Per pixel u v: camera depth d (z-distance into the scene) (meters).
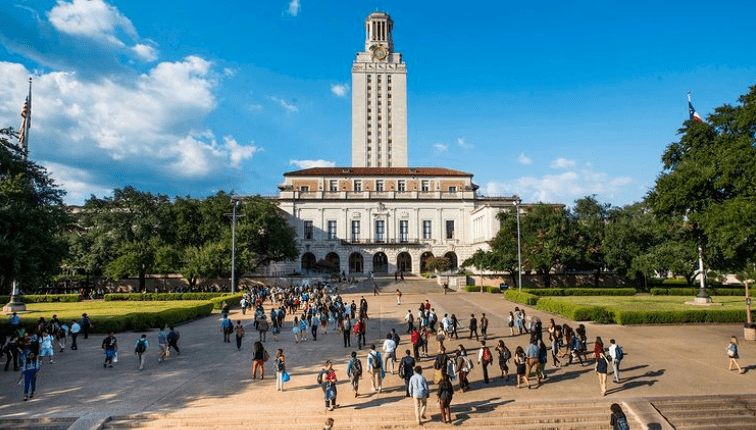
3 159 33.66
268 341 31.77
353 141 137.88
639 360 25.11
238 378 22.23
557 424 17.14
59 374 22.95
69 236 68.88
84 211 72.44
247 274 77.31
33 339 23.41
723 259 52.44
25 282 30.78
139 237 71.00
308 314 36.44
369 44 144.25
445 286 67.94
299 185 99.50
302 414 17.42
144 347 24.03
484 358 21.36
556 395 19.52
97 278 74.81
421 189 100.50
